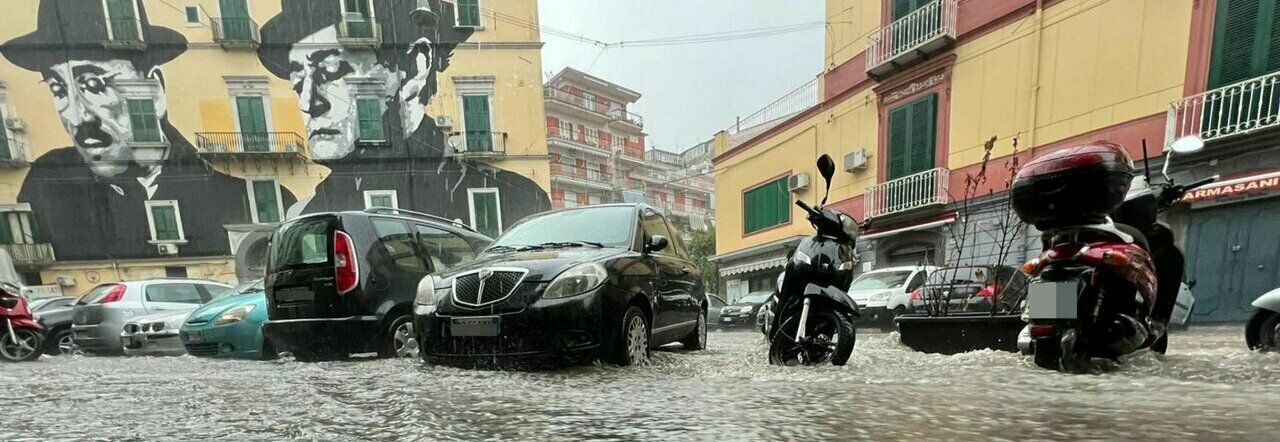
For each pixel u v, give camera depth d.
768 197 15.66
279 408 1.77
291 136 16.25
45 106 15.70
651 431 1.33
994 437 1.17
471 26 17.00
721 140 18.03
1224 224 7.44
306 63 16.39
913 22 11.05
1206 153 7.37
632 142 41.47
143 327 5.90
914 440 1.16
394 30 16.73
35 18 15.59
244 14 16.12
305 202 16.42
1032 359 2.83
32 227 15.63
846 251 3.22
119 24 15.76
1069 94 8.77
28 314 5.50
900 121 11.48
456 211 16.91
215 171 16.11
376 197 16.66
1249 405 1.47
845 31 12.98
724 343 6.10
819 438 1.20
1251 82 6.91
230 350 4.67
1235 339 5.02
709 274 25.92
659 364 3.25
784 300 3.22
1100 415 1.37
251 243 16.12
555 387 2.23
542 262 3.11
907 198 11.17
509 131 17.19
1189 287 6.90
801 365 3.02
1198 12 7.49
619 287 3.15
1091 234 2.35
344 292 3.97
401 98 16.80
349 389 2.24
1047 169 2.39
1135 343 2.27
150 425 1.54
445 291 3.18
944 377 2.23
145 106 15.96
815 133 13.91
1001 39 9.65
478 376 2.68
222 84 16.05
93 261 15.71
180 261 15.98
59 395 2.16
